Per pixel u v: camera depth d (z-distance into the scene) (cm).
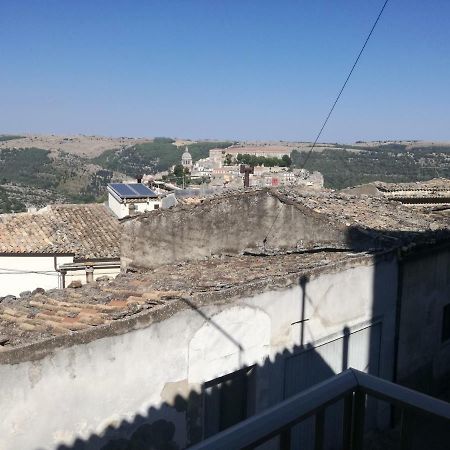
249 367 693
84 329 525
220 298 636
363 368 883
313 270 758
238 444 179
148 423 580
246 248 1088
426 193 2131
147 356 570
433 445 206
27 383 482
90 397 527
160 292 658
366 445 805
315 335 779
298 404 201
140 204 2742
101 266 2059
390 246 906
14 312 609
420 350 1000
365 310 862
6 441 475
